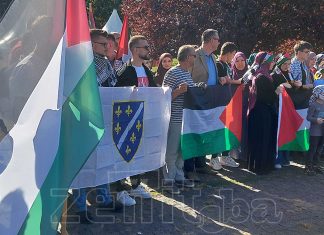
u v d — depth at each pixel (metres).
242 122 7.34
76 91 3.38
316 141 7.36
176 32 17.05
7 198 3.20
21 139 3.24
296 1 17.06
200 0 16.84
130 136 5.25
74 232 4.77
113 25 10.80
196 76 6.67
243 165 7.66
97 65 5.18
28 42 3.27
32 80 3.25
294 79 7.62
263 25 17.25
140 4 18.36
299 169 7.72
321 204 6.04
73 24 3.41
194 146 6.46
